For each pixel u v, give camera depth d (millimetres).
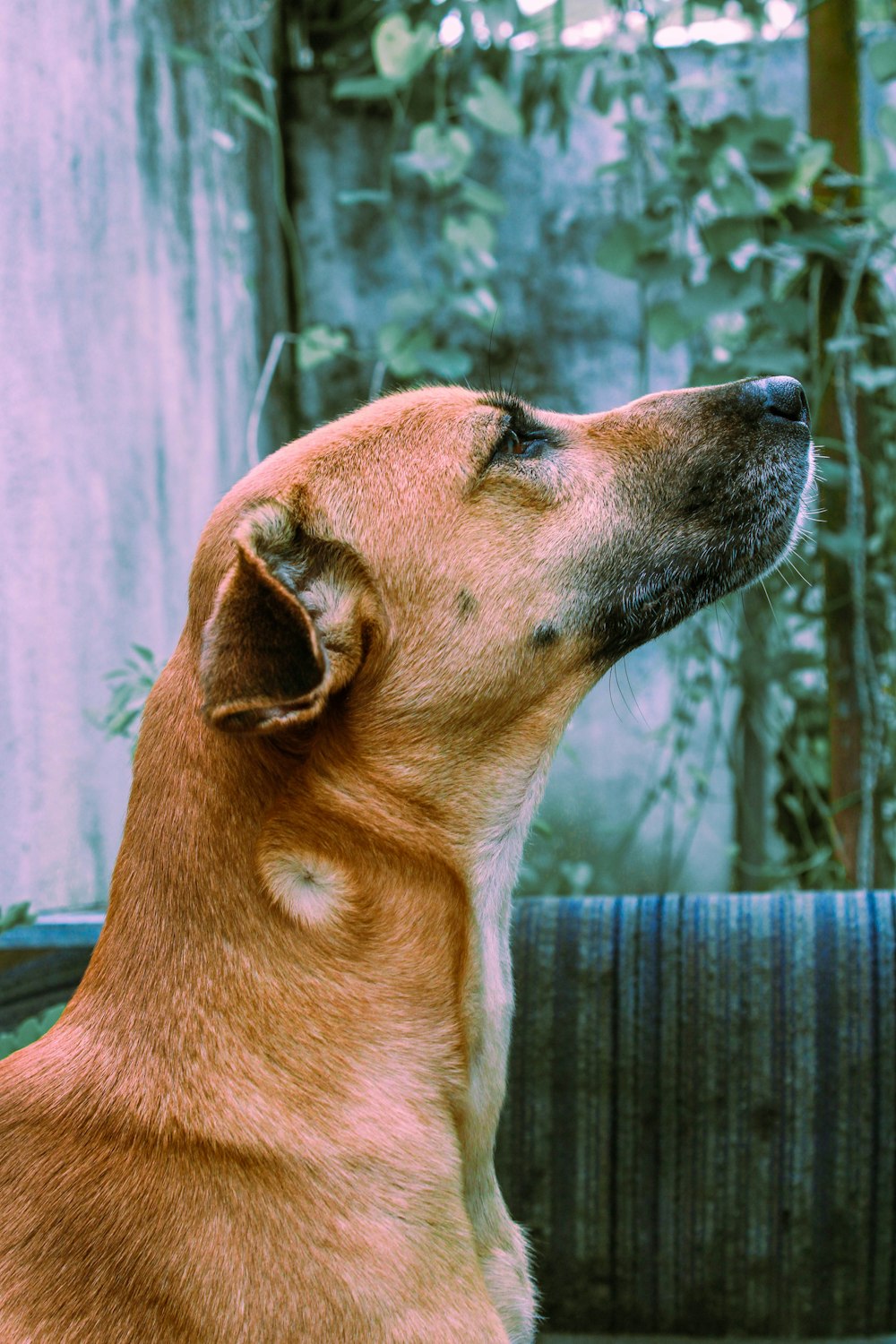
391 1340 1581
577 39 5184
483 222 4637
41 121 3355
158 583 4125
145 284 4105
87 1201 1598
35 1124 1707
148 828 1865
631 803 5500
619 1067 2557
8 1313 1494
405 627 1993
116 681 3707
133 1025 1757
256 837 1837
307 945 1820
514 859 2135
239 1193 1609
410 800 1967
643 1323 2549
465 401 2207
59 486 3373
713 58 5234
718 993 2549
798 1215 2490
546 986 2605
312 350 4891
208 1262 1546
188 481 4469
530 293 5617
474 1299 1697
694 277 5328
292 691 1626
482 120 4426
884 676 4086
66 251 3477
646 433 2346
